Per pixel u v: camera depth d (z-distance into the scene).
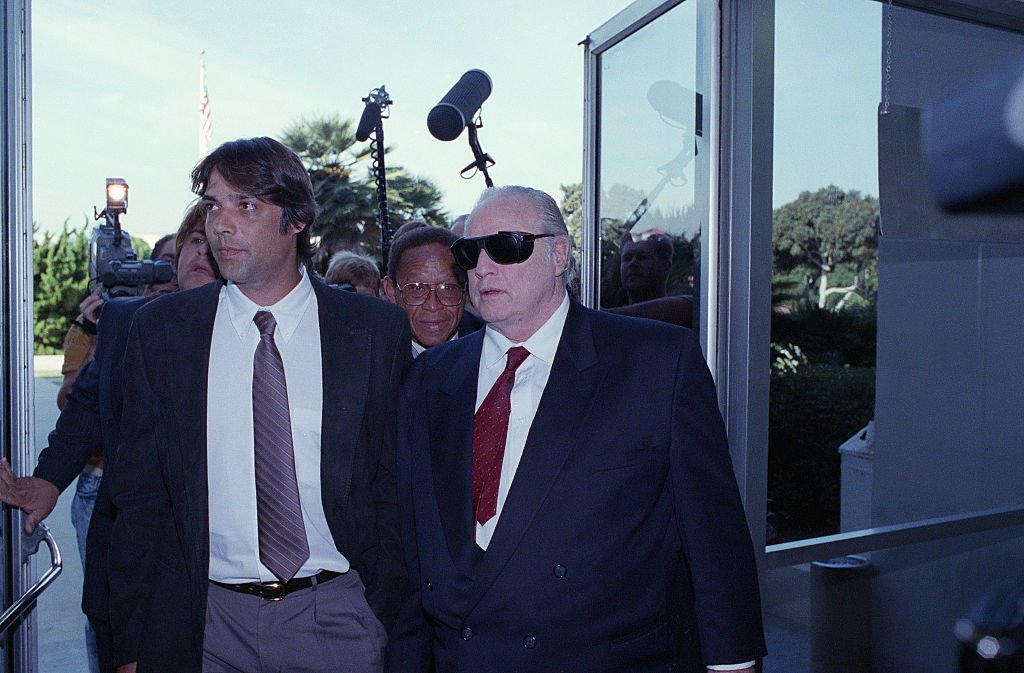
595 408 1.43
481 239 1.43
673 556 1.48
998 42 2.81
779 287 3.32
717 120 2.22
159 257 2.91
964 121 0.38
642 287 2.80
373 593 1.70
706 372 1.49
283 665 1.63
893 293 2.97
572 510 1.38
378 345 1.70
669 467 1.46
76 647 4.28
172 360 1.61
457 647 1.41
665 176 2.60
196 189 1.62
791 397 3.19
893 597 2.81
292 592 1.62
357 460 1.65
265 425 1.60
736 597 1.40
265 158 1.58
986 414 3.11
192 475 1.56
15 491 1.87
